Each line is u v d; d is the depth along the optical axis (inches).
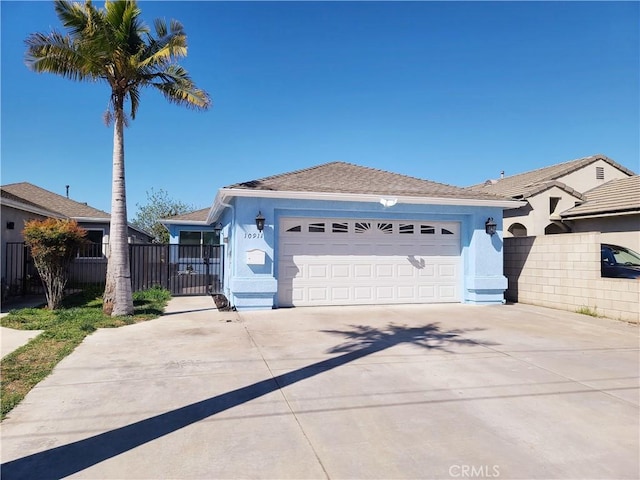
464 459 131.3
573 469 125.9
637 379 209.8
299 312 408.8
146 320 363.9
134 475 121.5
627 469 126.0
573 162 835.4
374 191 451.2
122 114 390.3
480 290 473.4
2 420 158.6
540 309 444.1
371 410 169.0
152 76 398.9
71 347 264.7
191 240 904.9
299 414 164.9
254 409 169.3
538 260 474.3
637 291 366.6
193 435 146.7
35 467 125.6
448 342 286.0
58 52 355.9
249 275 416.5
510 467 126.8
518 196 663.8
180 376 210.1
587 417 163.5
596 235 408.2
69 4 348.2
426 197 443.5
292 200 429.4
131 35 379.2
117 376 209.5
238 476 121.3
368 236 462.9
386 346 273.6
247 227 416.8
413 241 477.1
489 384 200.2
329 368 224.2
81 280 740.7
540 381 205.5
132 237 901.2
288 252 441.4
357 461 130.0
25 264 534.6
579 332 324.8
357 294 458.3
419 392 189.0
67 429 151.0
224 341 286.2
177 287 661.3
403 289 472.4
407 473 123.2
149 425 154.5
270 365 229.6
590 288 409.4
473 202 464.1
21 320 352.8
